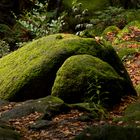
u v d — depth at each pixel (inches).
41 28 737.6
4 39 777.6
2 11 891.4
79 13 860.0
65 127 301.1
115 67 411.2
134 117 302.7
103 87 368.2
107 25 785.6
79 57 388.2
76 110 337.1
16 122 322.0
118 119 309.0
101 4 877.8
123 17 794.8
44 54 413.1
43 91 395.9
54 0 916.6
